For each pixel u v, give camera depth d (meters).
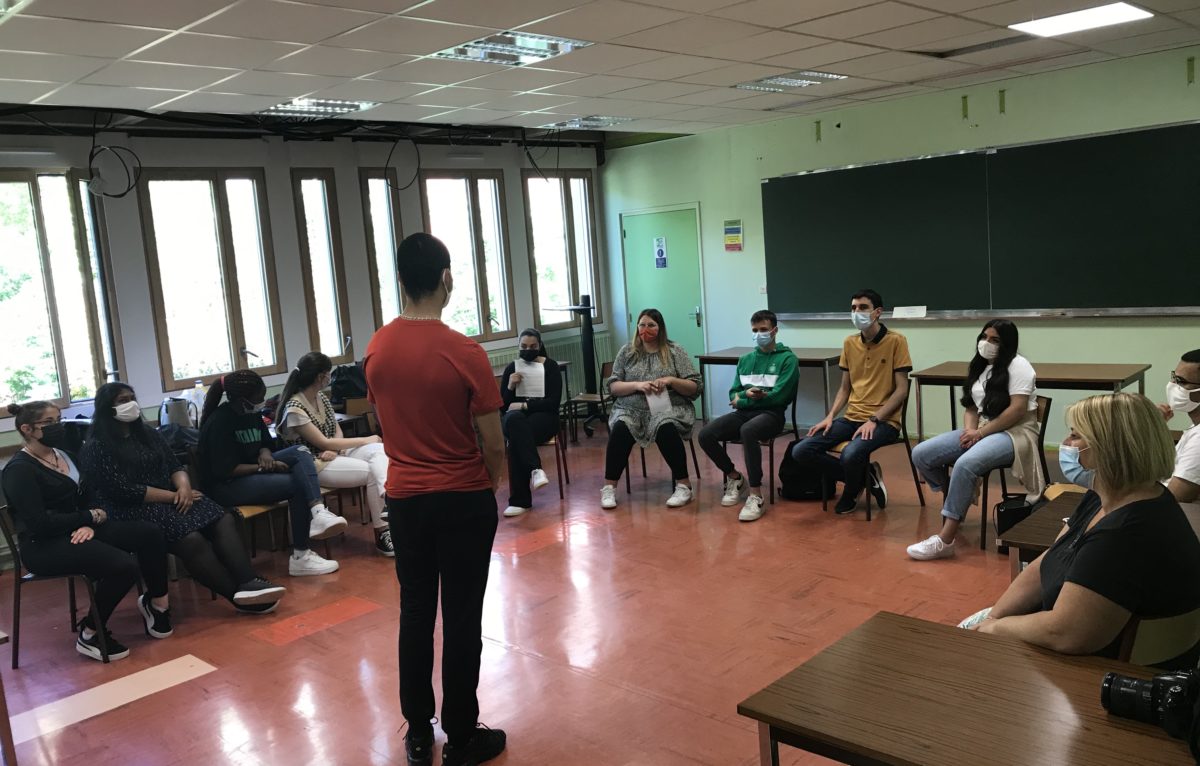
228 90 4.68
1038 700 1.59
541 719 2.96
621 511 5.47
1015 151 6.25
